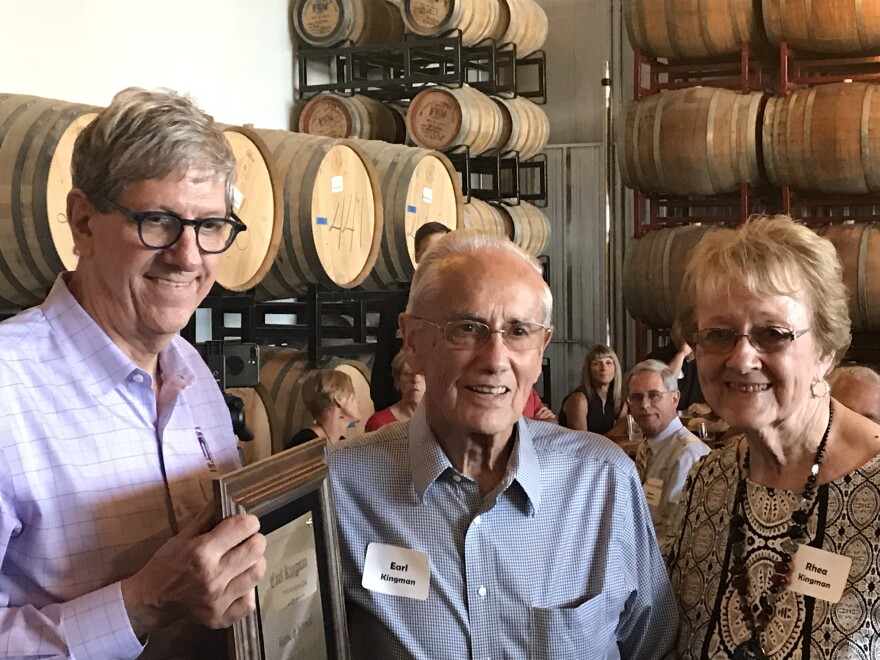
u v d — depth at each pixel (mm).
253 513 1397
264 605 1447
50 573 1431
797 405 1776
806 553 1755
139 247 1456
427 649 1775
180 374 1658
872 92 7605
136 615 1340
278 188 4641
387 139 8398
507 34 8945
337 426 4211
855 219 8008
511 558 1812
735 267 1764
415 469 1836
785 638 1751
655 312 8719
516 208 9117
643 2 8297
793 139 7699
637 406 3979
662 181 8453
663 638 1965
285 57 8148
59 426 1470
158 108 1460
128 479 1532
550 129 10242
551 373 10305
